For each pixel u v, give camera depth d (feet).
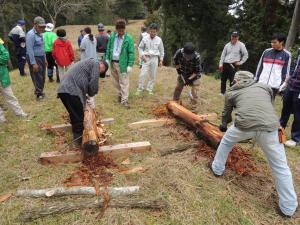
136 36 94.32
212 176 14.49
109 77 35.70
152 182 13.73
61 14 115.03
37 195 12.70
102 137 17.22
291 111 19.30
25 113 21.57
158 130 19.56
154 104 24.73
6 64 19.30
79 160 15.39
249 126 12.17
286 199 12.28
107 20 128.57
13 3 88.99
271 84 19.52
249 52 65.16
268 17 58.49
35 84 24.53
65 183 13.55
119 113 22.30
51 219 11.44
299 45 47.34
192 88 22.63
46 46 30.30
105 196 12.47
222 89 28.53
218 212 12.23
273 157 12.24
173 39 75.97
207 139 16.90
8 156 15.89
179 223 11.53
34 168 14.78
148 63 26.61
